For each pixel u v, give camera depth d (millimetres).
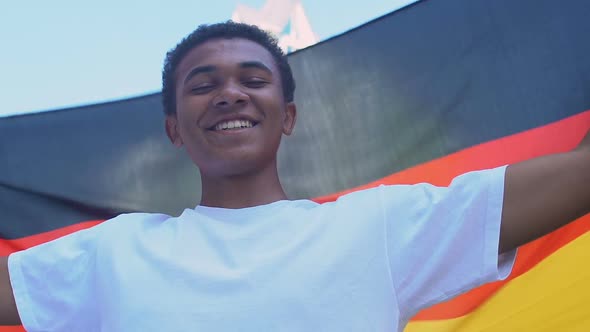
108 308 1073
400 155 1542
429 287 1066
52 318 1122
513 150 1472
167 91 1299
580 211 1045
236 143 1170
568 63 1463
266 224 1114
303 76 1615
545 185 1048
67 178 1602
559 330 1365
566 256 1392
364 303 1045
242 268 1066
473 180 1078
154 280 1071
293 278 1049
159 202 1604
